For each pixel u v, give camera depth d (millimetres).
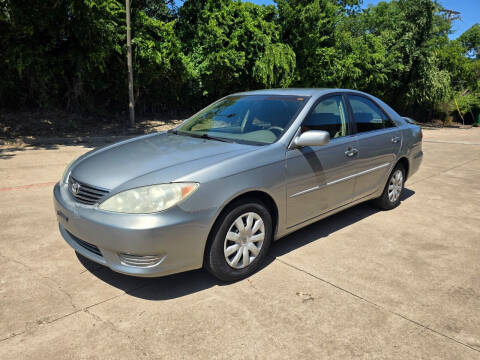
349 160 3945
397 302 2865
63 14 10094
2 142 9023
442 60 26344
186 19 14602
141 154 3209
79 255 3438
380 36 21906
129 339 2369
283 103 3791
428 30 22094
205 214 2742
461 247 3916
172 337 2398
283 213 3350
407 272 3340
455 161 9070
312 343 2387
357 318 2652
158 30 12836
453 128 24875
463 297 2969
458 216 4891
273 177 3166
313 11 15320
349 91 4293
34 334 2387
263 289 2988
